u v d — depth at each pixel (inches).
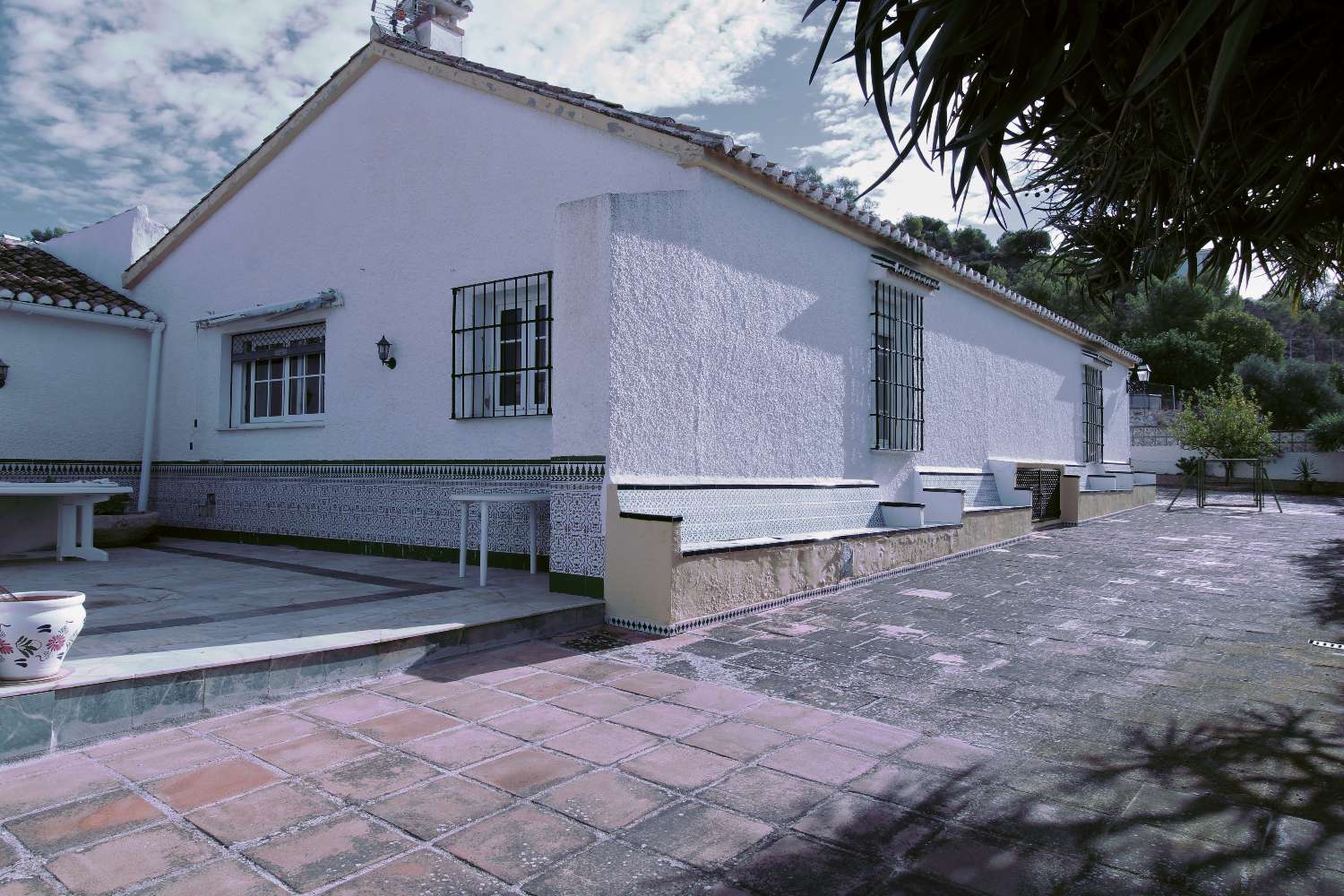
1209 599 230.2
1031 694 142.9
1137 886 78.5
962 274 384.8
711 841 87.9
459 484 270.8
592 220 207.8
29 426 348.2
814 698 140.9
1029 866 82.5
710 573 201.9
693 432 227.0
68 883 78.0
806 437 276.4
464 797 99.3
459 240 272.4
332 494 312.2
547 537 247.4
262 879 79.2
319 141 321.7
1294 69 65.2
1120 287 114.2
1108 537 405.1
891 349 332.2
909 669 159.6
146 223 410.6
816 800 98.7
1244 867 82.0
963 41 61.8
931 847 86.7
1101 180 92.7
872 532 270.7
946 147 67.9
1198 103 67.9
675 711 133.6
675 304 221.3
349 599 199.9
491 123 264.4
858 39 67.1
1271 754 113.8
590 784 103.4
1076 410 588.7
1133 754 114.2
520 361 258.1
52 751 112.0
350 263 308.0
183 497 375.6
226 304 360.5
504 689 145.8
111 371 377.4
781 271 266.5
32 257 416.5
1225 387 795.4
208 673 129.0
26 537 301.9
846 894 77.0
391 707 135.0
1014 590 251.9
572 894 77.0
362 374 302.8
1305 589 244.4
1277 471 844.0
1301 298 105.0
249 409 359.6
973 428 415.8
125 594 206.2
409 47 285.9
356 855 84.4
